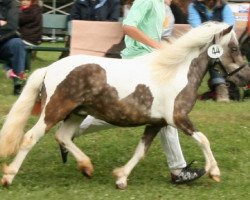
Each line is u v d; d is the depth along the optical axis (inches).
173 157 426.0
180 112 398.0
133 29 420.5
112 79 395.9
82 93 394.9
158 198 397.4
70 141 421.1
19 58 644.1
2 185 405.7
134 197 397.1
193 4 619.5
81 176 439.2
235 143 517.7
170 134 424.2
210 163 407.8
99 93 395.9
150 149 496.4
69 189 409.1
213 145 510.3
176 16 705.0
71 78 394.6
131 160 415.8
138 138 518.9
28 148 399.5
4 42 643.5
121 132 530.9
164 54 397.4
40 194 395.9
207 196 403.9
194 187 423.2
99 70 396.5
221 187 423.5
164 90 398.3
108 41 642.2
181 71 401.1
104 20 709.3
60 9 1200.8
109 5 713.6
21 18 780.6
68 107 395.2
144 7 422.3
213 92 670.5
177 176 425.4
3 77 759.7
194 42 399.2
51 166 458.6
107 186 418.3
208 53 405.7
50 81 396.8
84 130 437.7
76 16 712.4
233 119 583.8
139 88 397.1
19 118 402.0
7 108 589.9
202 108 621.9
